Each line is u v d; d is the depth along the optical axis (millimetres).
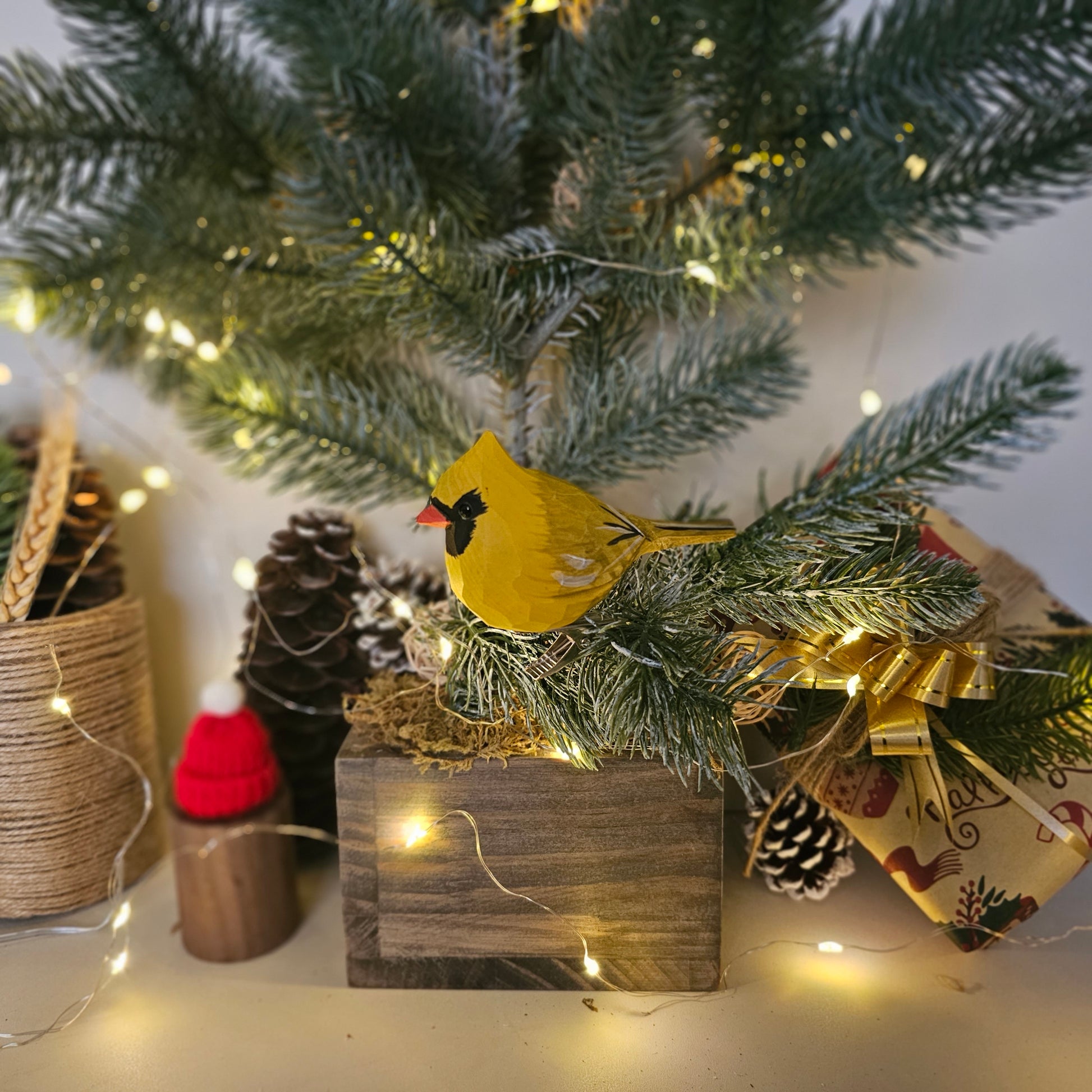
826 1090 438
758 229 515
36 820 512
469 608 453
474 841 475
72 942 516
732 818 573
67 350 602
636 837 471
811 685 466
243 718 522
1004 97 575
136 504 594
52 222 584
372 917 483
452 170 529
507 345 501
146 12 533
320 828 580
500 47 543
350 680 569
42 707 508
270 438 528
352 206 454
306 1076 447
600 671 453
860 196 505
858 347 597
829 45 567
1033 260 592
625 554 439
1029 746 497
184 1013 477
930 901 491
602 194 496
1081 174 543
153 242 523
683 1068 447
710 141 559
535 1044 458
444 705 494
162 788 583
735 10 492
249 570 558
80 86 546
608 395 521
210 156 560
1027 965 492
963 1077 442
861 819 498
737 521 606
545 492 436
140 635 560
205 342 570
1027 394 494
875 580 458
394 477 533
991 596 479
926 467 493
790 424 600
